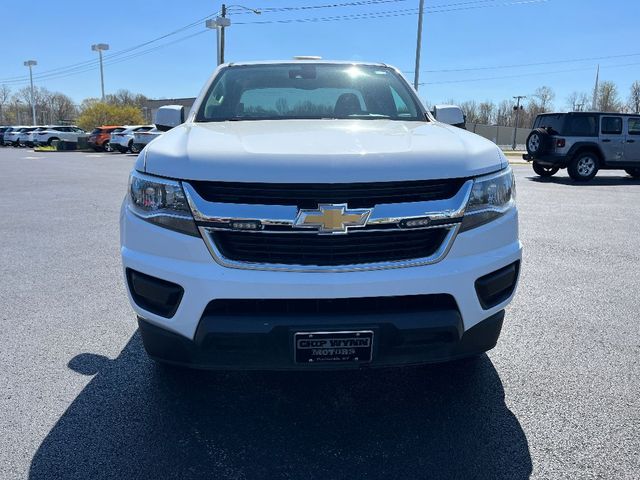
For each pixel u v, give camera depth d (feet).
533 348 11.60
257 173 7.43
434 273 7.65
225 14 106.22
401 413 9.11
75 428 8.63
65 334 12.41
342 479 7.41
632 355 11.27
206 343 7.66
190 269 7.61
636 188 43.34
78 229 24.86
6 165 70.38
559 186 44.75
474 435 8.44
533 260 19.17
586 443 8.20
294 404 9.42
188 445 8.20
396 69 14.17
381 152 7.80
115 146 104.73
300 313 7.54
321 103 12.26
